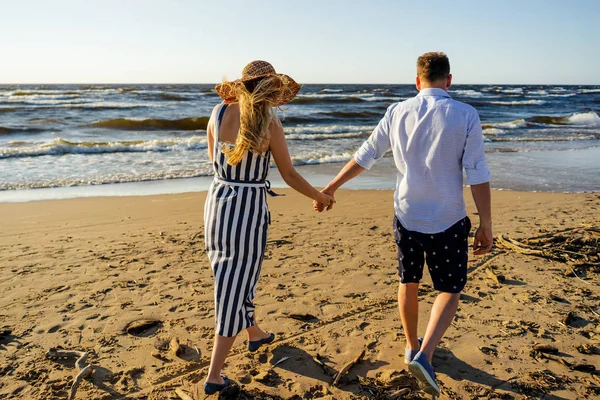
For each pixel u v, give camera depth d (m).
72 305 3.62
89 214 6.52
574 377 2.72
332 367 2.84
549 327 3.29
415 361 2.20
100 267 4.43
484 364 2.85
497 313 3.50
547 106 39.69
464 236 2.39
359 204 7.32
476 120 2.27
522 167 11.04
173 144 14.04
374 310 3.58
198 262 4.60
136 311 3.54
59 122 20.08
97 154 12.48
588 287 3.98
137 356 2.96
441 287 2.45
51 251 4.88
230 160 2.35
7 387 2.62
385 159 12.41
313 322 3.40
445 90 2.41
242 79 2.32
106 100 34.84
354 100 39.41
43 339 3.13
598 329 3.25
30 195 7.87
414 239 2.45
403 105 2.44
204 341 3.14
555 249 4.74
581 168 10.95
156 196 7.83
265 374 2.72
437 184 2.34
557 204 7.27
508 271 4.34
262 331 3.06
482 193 2.27
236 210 2.40
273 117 2.35
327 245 5.17
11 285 3.98
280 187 8.59
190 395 2.52
